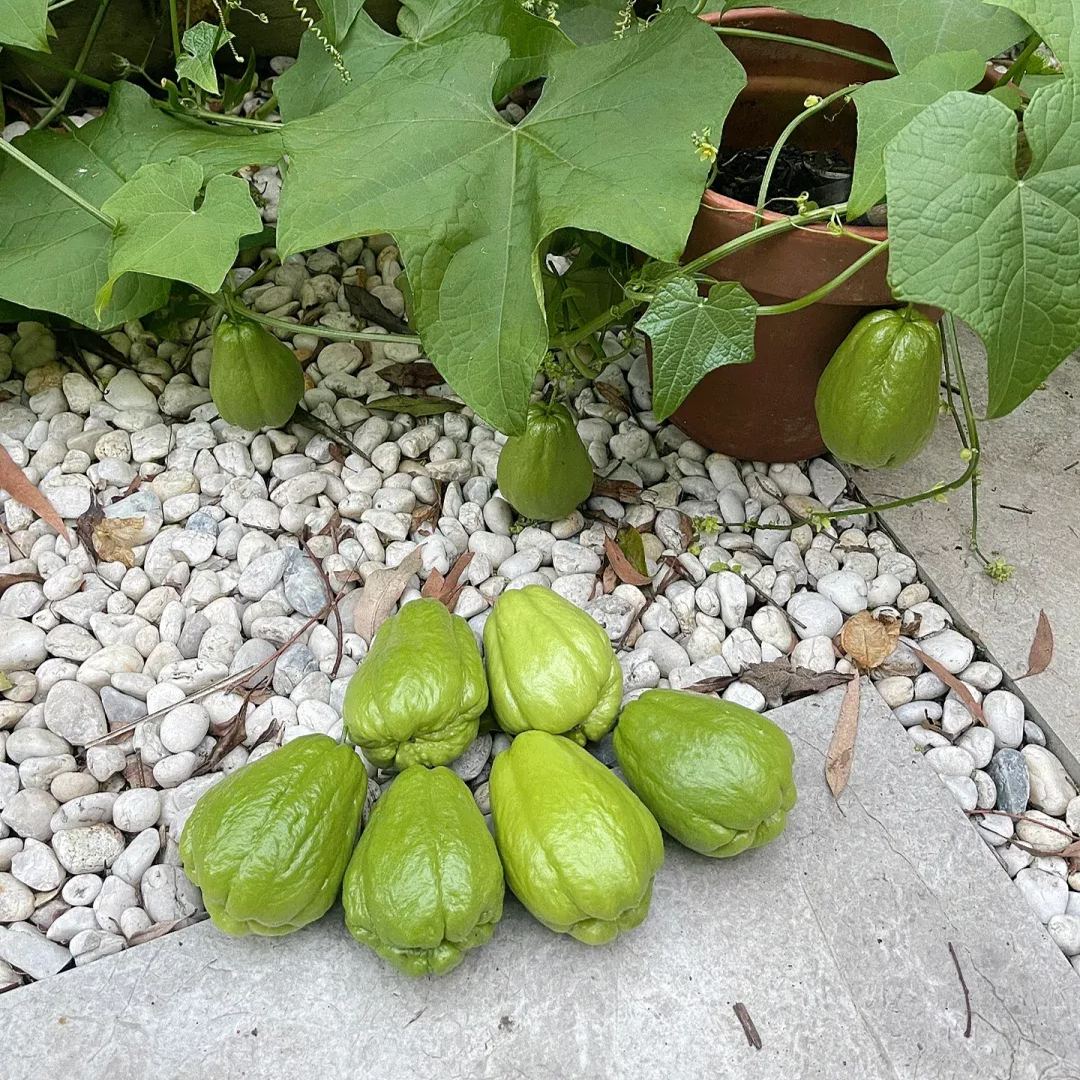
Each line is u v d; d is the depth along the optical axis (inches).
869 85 26.9
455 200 28.1
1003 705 32.0
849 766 29.7
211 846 24.2
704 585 34.8
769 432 36.1
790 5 30.9
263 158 31.5
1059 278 23.8
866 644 32.9
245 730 30.9
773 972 26.1
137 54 46.6
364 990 25.5
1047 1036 25.4
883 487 37.8
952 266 23.1
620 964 26.0
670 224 26.2
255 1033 25.0
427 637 27.9
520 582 34.1
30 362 39.6
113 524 34.9
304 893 24.5
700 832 25.9
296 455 37.7
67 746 30.3
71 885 28.0
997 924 27.0
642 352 41.3
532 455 32.5
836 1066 24.9
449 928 23.6
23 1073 24.4
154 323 39.5
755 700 31.6
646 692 28.5
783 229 28.2
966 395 31.8
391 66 31.0
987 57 29.2
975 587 35.1
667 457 38.5
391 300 43.0
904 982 26.0
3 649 31.5
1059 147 23.1
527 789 25.4
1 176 34.4
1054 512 37.1
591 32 37.4
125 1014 25.2
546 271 33.8
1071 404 40.4
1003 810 30.6
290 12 47.7
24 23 29.5
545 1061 24.7
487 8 32.1
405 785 25.9
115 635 32.5
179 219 28.2
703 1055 24.9
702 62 28.3
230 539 34.8
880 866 27.9
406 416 39.2
